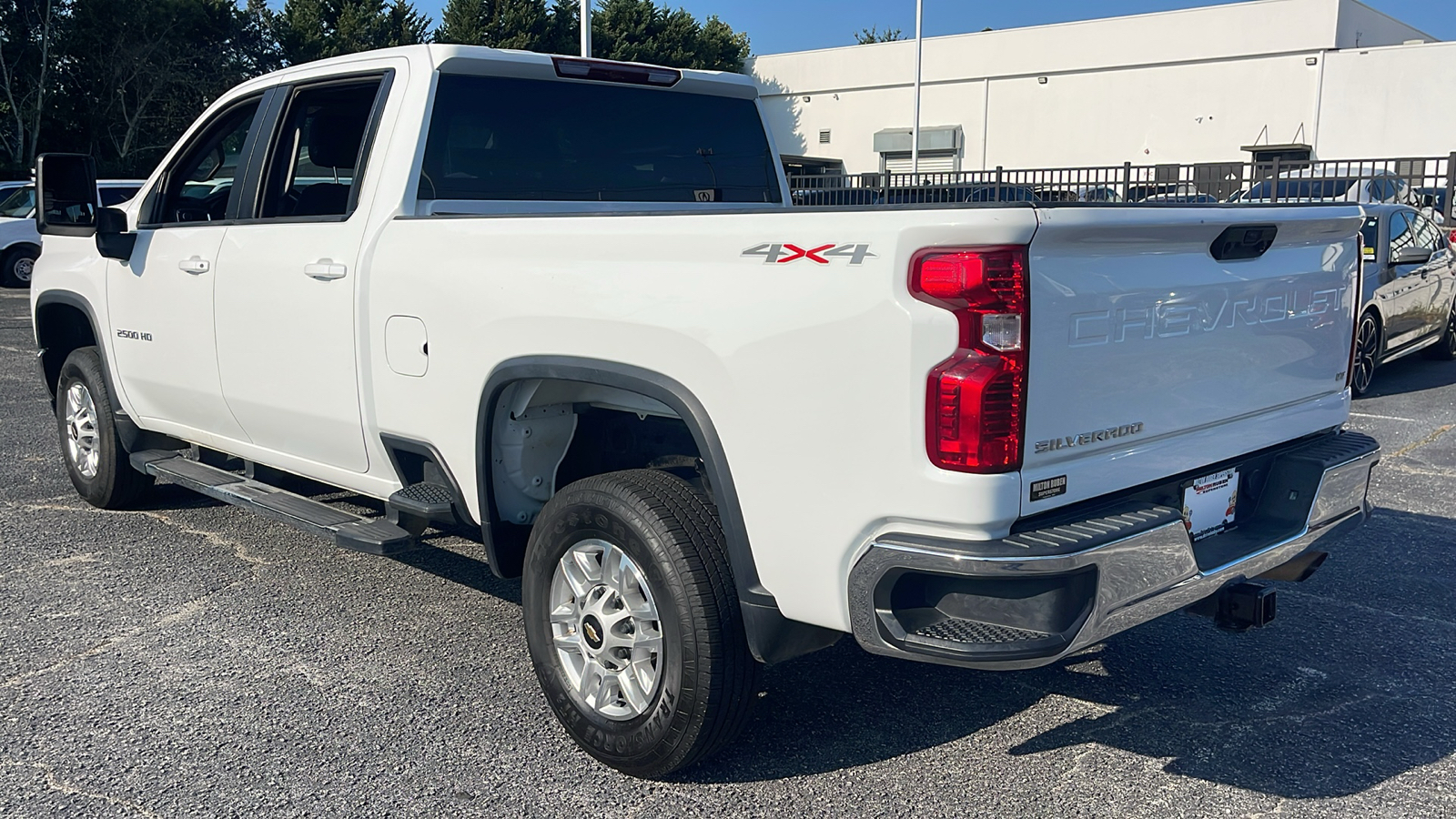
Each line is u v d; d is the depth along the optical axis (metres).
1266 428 3.46
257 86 4.83
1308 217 3.44
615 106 4.65
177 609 4.70
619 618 3.31
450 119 4.15
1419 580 5.18
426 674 4.08
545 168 4.42
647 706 3.24
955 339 2.58
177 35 38.44
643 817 3.13
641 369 3.18
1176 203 3.03
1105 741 3.60
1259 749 3.55
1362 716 3.79
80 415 6.08
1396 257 9.91
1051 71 37.50
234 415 4.84
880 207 2.70
